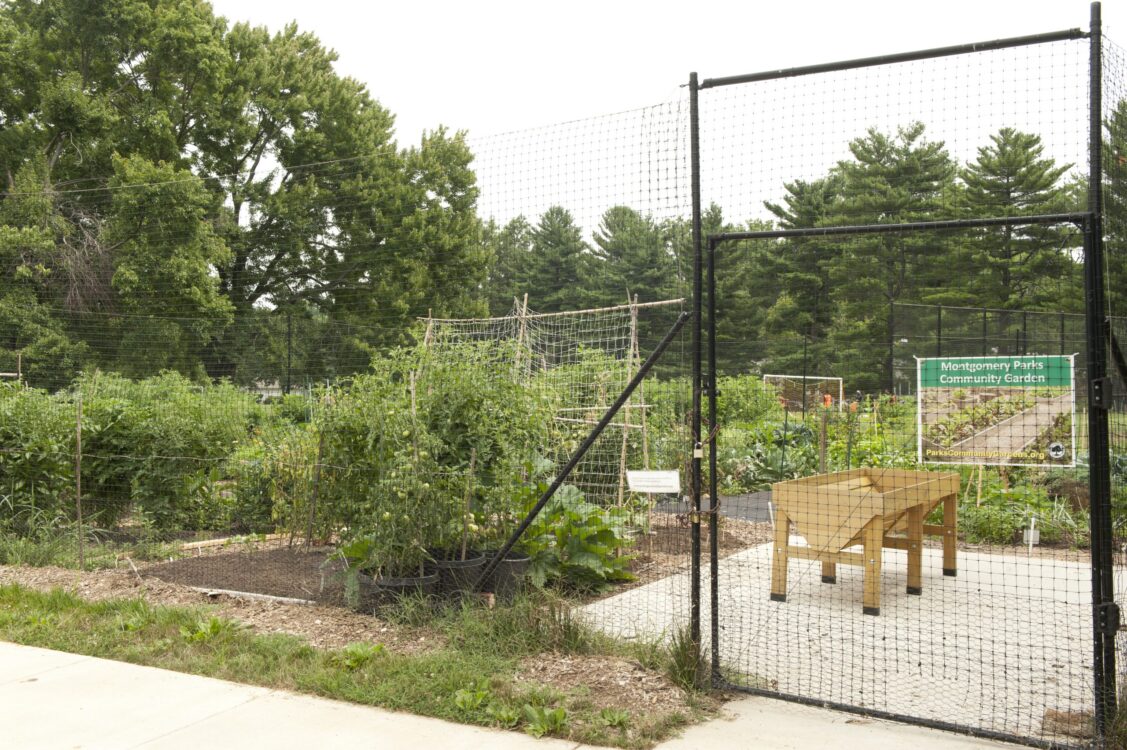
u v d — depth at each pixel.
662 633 5.09
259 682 4.70
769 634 5.79
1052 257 25.64
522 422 6.35
